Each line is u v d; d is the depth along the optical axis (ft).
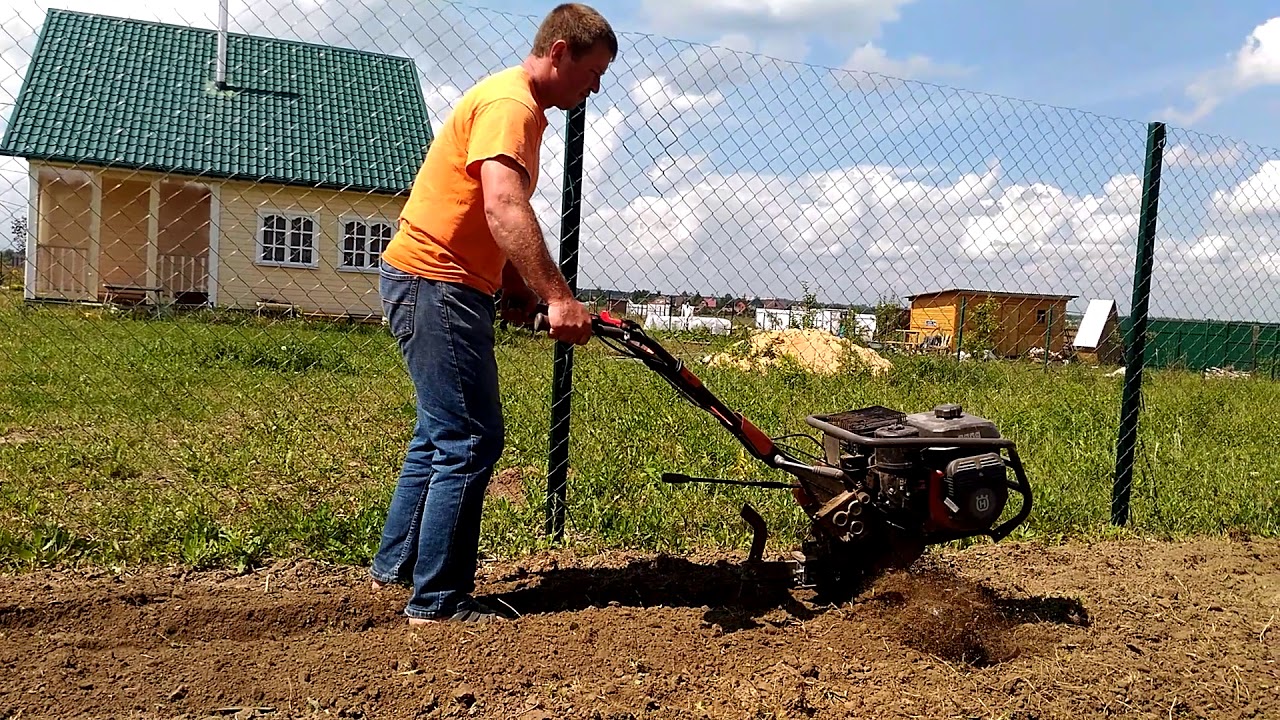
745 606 12.82
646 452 20.30
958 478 11.84
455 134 11.13
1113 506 17.98
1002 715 10.15
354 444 21.17
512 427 22.25
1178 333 39.42
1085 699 10.66
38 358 27.48
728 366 31.35
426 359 11.31
